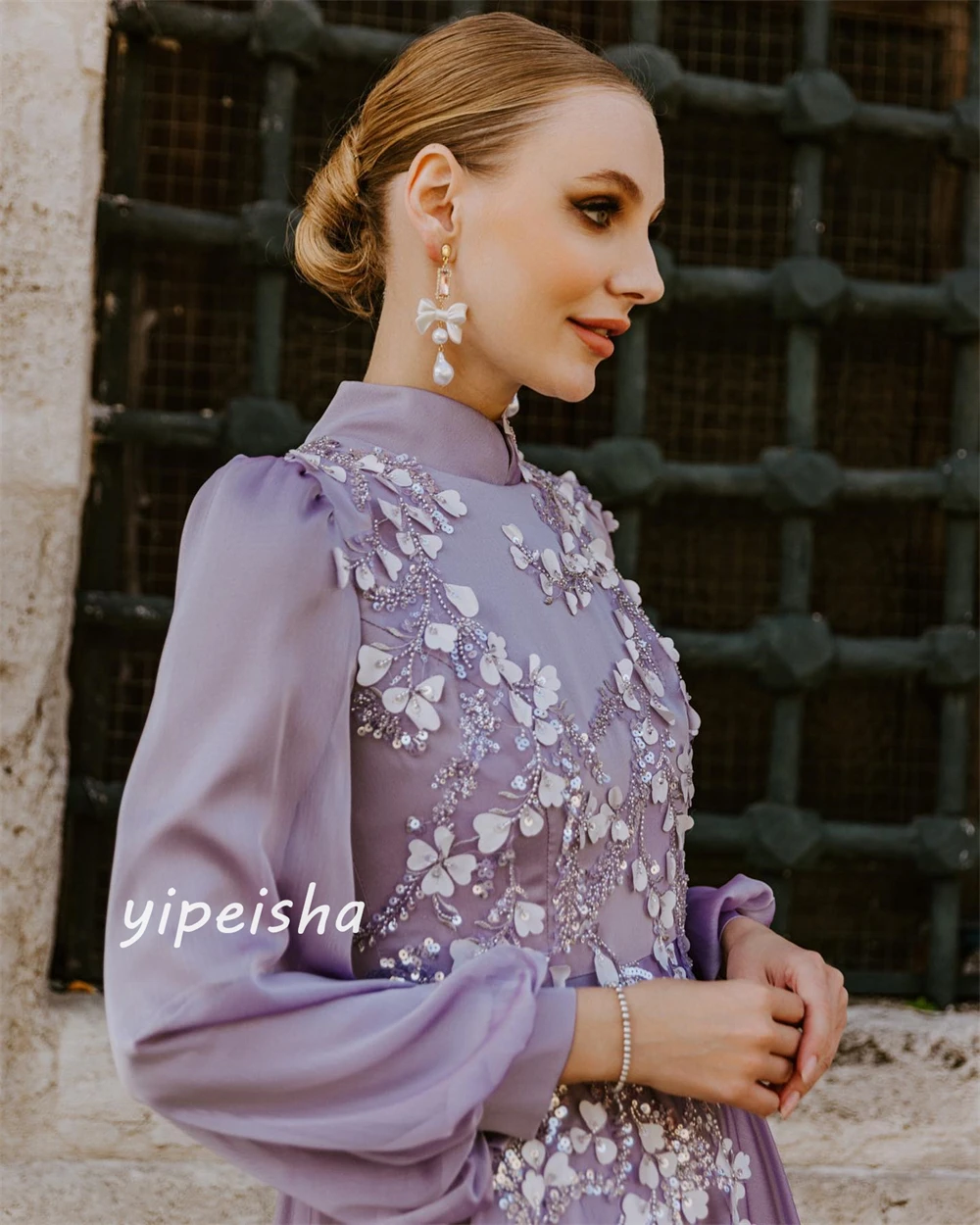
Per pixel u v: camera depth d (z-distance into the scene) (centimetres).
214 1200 202
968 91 254
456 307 108
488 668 99
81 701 228
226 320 270
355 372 279
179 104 267
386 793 97
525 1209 93
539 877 99
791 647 240
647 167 107
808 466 242
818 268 242
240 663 92
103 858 230
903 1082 223
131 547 252
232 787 90
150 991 88
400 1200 88
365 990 90
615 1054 93
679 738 116
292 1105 88
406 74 115
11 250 203
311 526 96
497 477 116
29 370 204
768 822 240
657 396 296
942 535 292
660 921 111
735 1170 110
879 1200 215
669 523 295
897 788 285
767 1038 96
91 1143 203
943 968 244
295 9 225
